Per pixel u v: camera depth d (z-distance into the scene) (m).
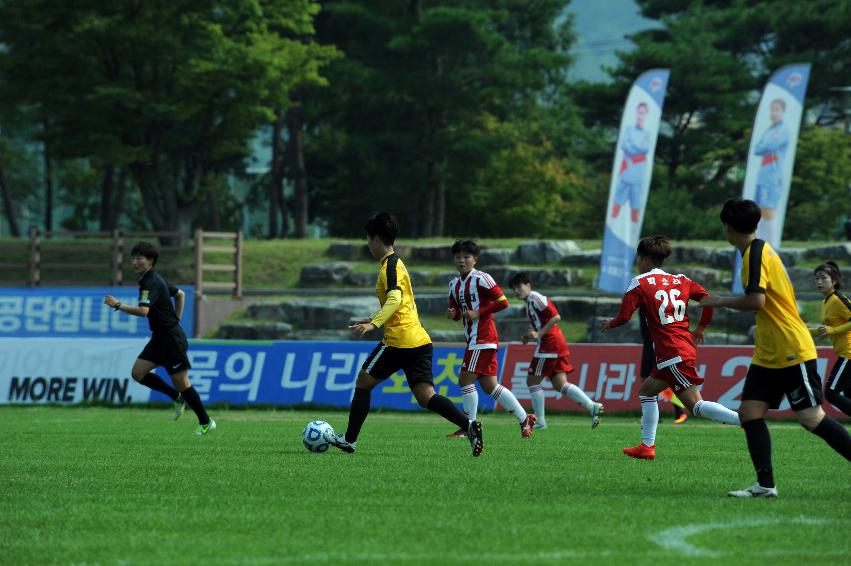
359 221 109.44
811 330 26.45
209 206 106.44
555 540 11.03
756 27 99.19
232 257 75.50
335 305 61.12
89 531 11.71
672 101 98.00
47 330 62.72
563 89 116.12
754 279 13.81
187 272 74.19
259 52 74.25
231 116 78.44
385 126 95.75
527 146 108.12
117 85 73.62
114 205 100.75
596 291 62.47
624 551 10.47
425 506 13.36
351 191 106.19
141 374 25.16
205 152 82.00
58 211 166.38
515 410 25.23
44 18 74.19
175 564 9.92
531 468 17.94
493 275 65.88
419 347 19.11
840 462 19.75
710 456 20.67
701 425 32.59
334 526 11.91
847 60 97.56
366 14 91.25
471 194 106.06
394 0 93.69
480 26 87.25
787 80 45.22
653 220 87.12
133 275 74.38
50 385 40.41
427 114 95.81
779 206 45.44
